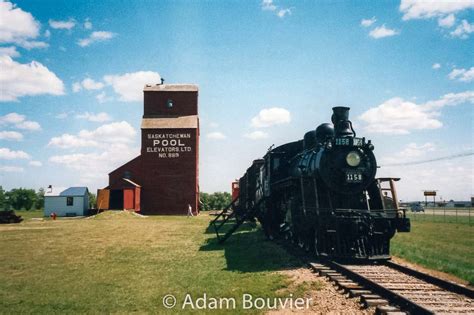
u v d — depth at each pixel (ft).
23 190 331.77
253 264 39.45
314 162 44.01
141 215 144.15
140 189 154.71
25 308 27.09
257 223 101.50
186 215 153.99
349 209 39.81
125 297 29.09
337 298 25.82
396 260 41.63
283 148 59.06
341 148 42.24
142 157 157.58
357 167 41.70
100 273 37.86
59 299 29.09
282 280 31.60
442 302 24.18
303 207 41.98
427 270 37.09
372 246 39.68
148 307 26.50
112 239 66.08
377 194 42.80
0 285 33.63
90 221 118.62
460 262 40.40
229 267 38.55
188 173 157.07
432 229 83.05
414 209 223.51
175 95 167.84
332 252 39.32
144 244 58.39
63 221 124.47
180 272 37.17
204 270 37.63
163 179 156.87
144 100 167.53
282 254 43.86
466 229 82.84
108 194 150.82
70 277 36.45
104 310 26.22
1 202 323.98
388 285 28.55
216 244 56.80
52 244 61.05
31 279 35.94
